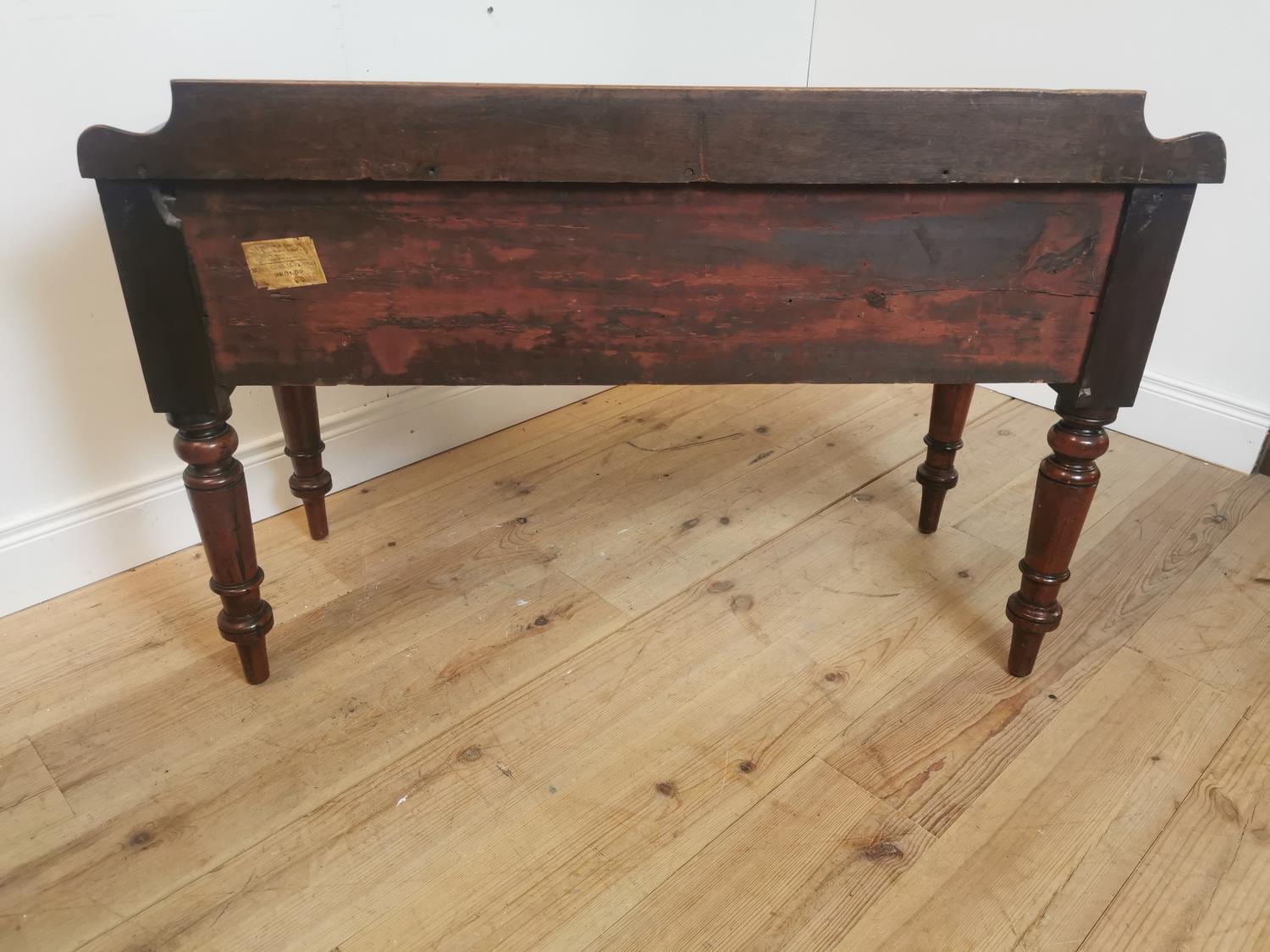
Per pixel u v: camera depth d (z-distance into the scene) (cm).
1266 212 191
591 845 115
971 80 233
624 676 144
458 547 177
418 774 125
